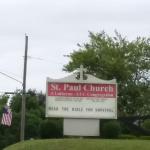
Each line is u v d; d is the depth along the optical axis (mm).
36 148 34906
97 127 41125
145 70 66125
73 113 40812
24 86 51875
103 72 62531
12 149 36156
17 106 80938
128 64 64312
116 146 34594
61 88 40812
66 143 35469
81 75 41062
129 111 64750
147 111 65312
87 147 34469
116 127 42250
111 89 41219
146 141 37125
